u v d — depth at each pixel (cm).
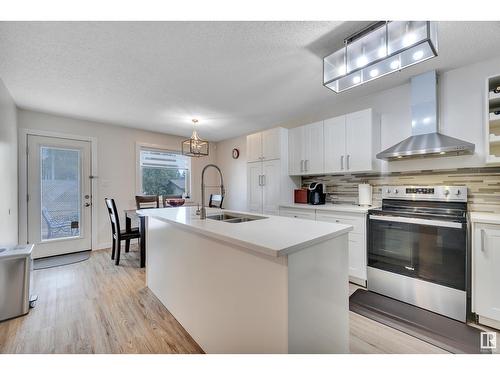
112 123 405
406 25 157
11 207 283
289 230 138
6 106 256
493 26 165
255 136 392
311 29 169
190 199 528
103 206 404
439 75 239
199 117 375
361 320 189
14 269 193
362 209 253
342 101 313
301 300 111
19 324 183
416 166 256
